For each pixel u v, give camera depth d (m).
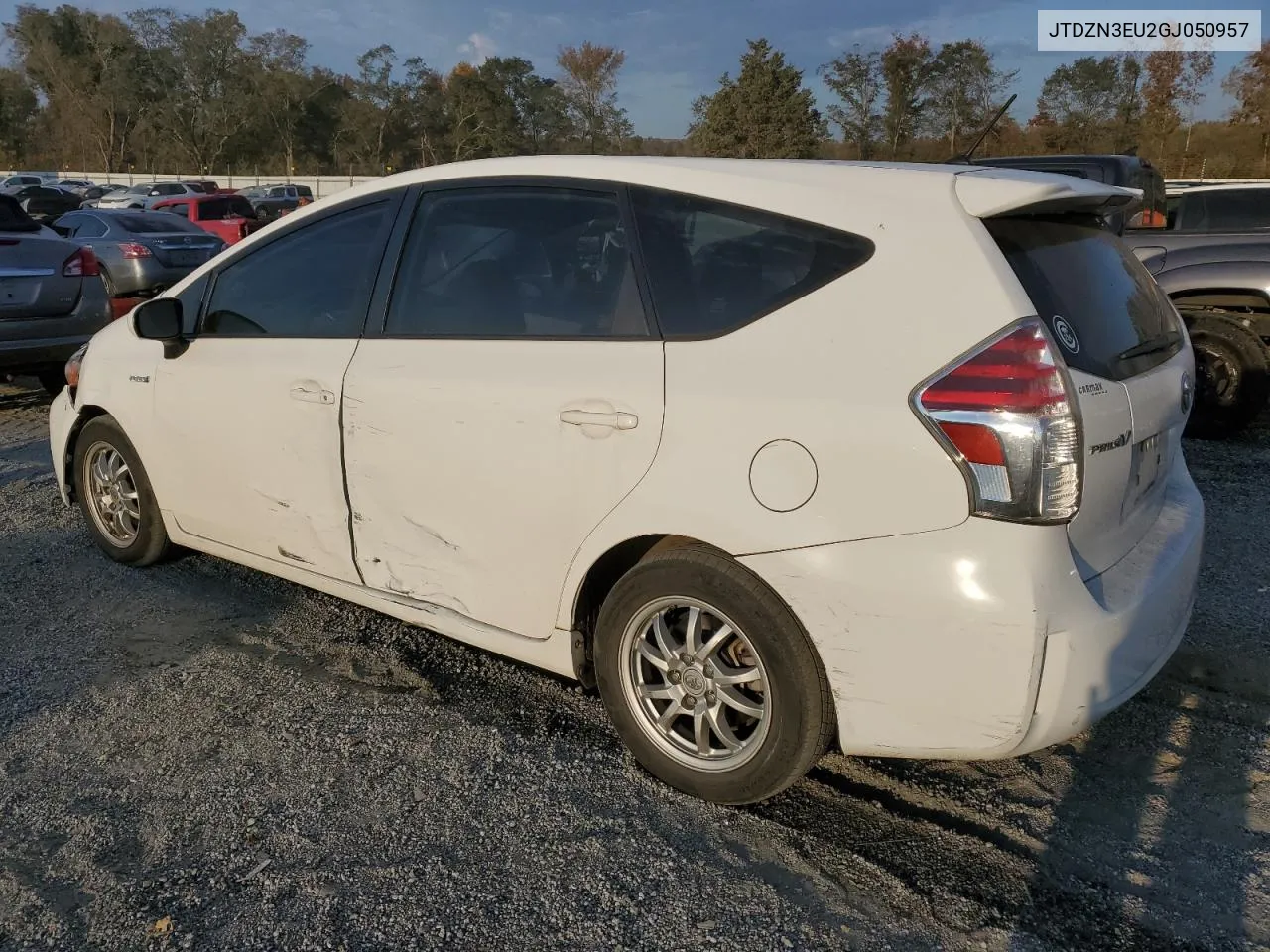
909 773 2.93
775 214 2.59
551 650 2.97
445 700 3.36
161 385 3.96
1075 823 2.68
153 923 2.32
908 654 2.31
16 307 7.21
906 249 2.39
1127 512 2.61
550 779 2.89
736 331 2.55
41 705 3.30
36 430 7.36
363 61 73.75
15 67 79.50
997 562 2.20
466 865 2.52
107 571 4.47
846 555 2.34
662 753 2.80
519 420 2.84
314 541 3.52
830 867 2.51
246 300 3.74
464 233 3.15
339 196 3.55
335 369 3.32
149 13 74.00
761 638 2.50
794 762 2.54
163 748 3.05
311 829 2.66
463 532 3.04
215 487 3.83
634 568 2.73
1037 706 2.26
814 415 2.37
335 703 3.33
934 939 2.26
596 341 2.78
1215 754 2.99
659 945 2.25
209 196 23.05
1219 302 6.78
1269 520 5.06
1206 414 6.78
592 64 59.62
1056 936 2.26
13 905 2.38
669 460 2.57
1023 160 8.10
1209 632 3.81
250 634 3.85
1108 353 2.52
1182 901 2.37
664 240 2.73
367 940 2.26
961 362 2.23
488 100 68.81
